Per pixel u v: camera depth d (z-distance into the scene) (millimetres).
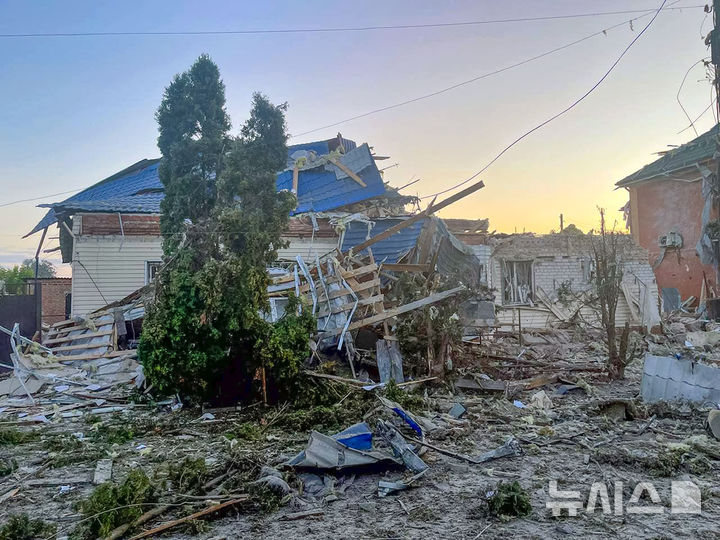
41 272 43469
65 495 5598
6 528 4559
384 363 10594
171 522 4715
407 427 7574
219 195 9586
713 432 7141
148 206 17266
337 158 22000
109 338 13289
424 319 10906
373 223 18469
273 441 7379
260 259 9562
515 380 11578
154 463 6613
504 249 21109
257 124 9594
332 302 11703
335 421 8094
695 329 19656
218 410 9227
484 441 7359
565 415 8609
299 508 5129
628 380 11695
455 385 10508
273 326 9484
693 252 24484
